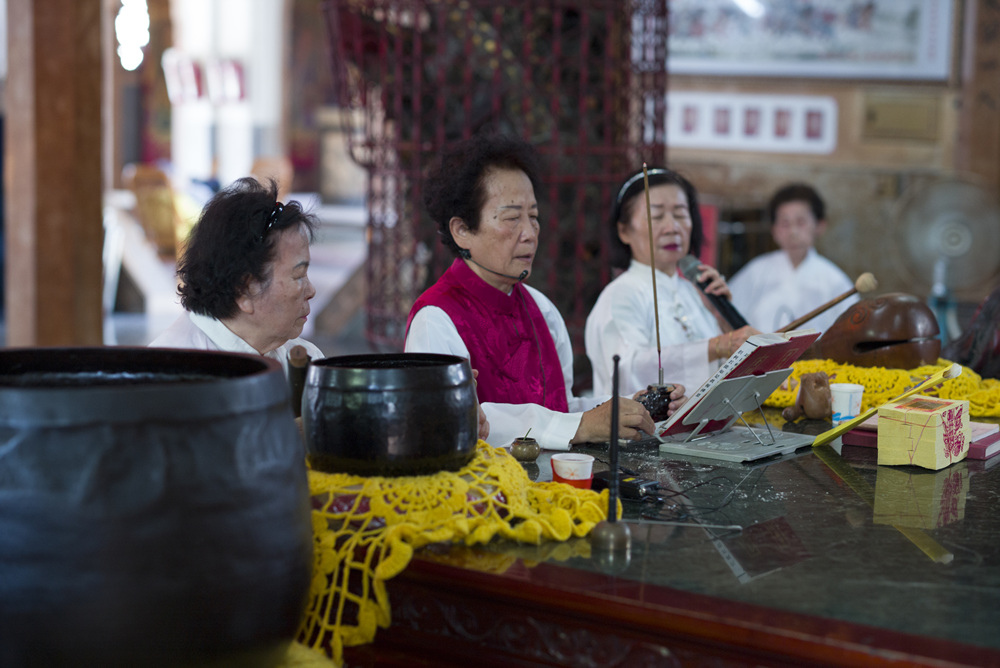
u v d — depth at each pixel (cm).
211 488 97
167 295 1005
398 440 133
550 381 233
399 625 129
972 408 240
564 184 459
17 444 93
